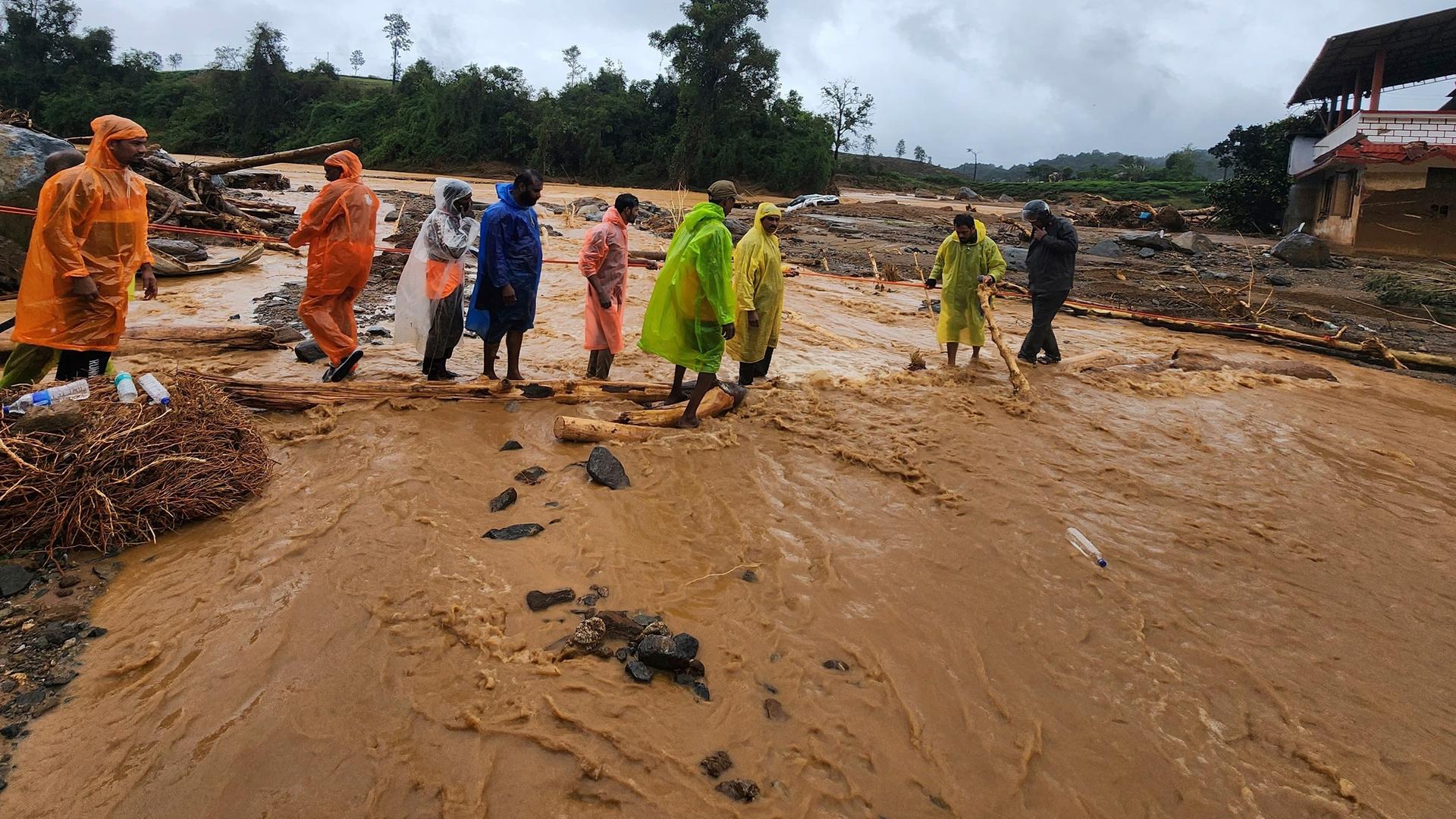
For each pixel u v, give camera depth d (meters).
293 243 6.10
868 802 2.76
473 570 3.88
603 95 64.12
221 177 26.23
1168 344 10.96
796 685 3.29
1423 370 10.43
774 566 4.21
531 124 60.66
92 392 4.44
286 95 72.31
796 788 2.79
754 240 7.04
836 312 11.87
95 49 75.00
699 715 3.07
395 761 2.73
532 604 3.64
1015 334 10.99
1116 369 8.91
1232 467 6.24
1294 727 3.31
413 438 5.48
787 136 58.59
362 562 3.87
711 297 5.66
